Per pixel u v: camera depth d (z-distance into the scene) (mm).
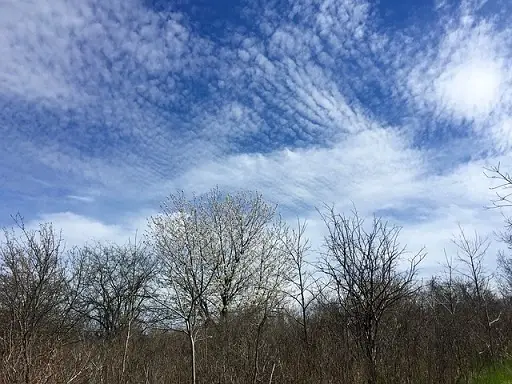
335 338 12133
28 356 8812
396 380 10141
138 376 11273
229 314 14406
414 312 14164
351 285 10852
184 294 10367
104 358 11336
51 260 12766
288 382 10148
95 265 28547
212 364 10844
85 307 26406
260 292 24625
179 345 13867
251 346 11055
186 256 11836
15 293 11492
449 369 11398
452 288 18453
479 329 15375
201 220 26422
